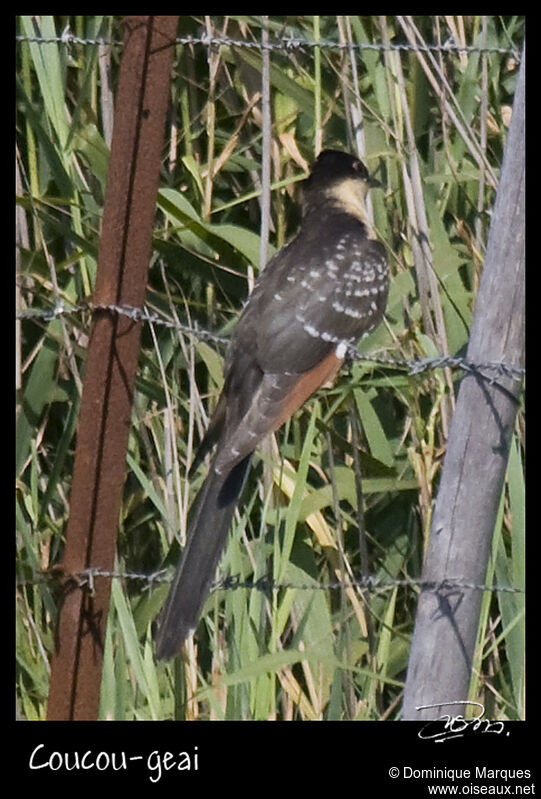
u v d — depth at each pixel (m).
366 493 9.65
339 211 9.62
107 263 7.19
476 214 10.27
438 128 10.57
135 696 8.60
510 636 8.57
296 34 10.31
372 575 9.71
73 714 7.28
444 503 7.79
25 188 10.09
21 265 9.55
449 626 7.78
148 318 7.31
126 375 7.25
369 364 9.47
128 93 7.13
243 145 10.49
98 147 9.70
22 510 9.37
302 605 8.93
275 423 8.54
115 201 7.17
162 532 8.94
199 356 10.08
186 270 10.02
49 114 9.39
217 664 8.38
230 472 8.04
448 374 9.37
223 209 10.44
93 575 7.24
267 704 8.02
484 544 7.79
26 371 9.94
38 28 9.59
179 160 10.52
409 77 10.52
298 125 10.71
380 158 10.39
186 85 10.38
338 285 9.09
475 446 7.72
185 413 9.70
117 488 7.28
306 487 9.46
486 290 7.72
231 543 8.28
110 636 8.25
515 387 7.73
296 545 9.38
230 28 10.20
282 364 8.75
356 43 10.09
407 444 10.09
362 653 9.03
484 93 9.72
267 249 9.45
